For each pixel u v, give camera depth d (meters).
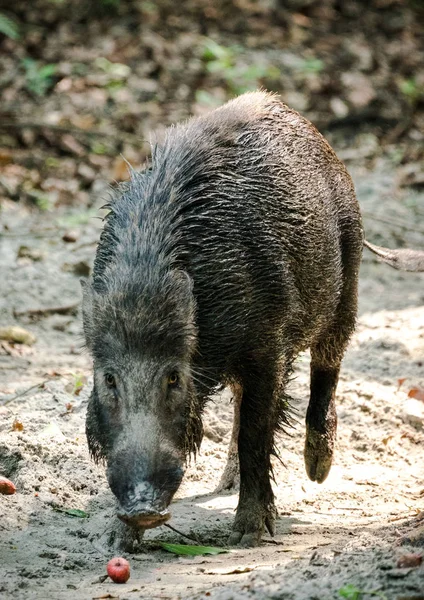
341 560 7.18
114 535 8.71
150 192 9.01
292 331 9.71
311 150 10.45
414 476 11.42
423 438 12.20
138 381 8.05
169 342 8.16
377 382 13.53
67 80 25.45
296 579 6.85
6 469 10.19
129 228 8.71
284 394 9.80
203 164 9.22
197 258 8.77
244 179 9.33
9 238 18.81
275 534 9.46
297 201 9.77
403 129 25.25
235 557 8.52
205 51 27.33
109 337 8.21
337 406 12.72
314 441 11.29
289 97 26.14
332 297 10.54
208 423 11.99
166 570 8.05
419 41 30.08
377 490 10.95
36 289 16.61
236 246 8.97
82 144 23.09
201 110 24.78
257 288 9.09
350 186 11.23
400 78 27.62
